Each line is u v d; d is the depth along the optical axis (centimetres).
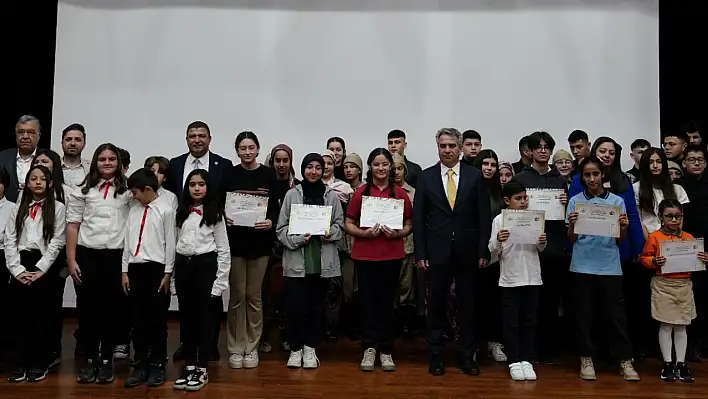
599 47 489
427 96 498
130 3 505
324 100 502
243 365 348
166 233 315
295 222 341
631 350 327
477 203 337
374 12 500
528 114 492
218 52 504
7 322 370
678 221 331
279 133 502
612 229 320
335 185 413
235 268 347
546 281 359
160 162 374
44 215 321
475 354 361
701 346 376
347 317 433
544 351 363
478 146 420
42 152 339
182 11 504
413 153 498
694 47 529
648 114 487
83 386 310
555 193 351
